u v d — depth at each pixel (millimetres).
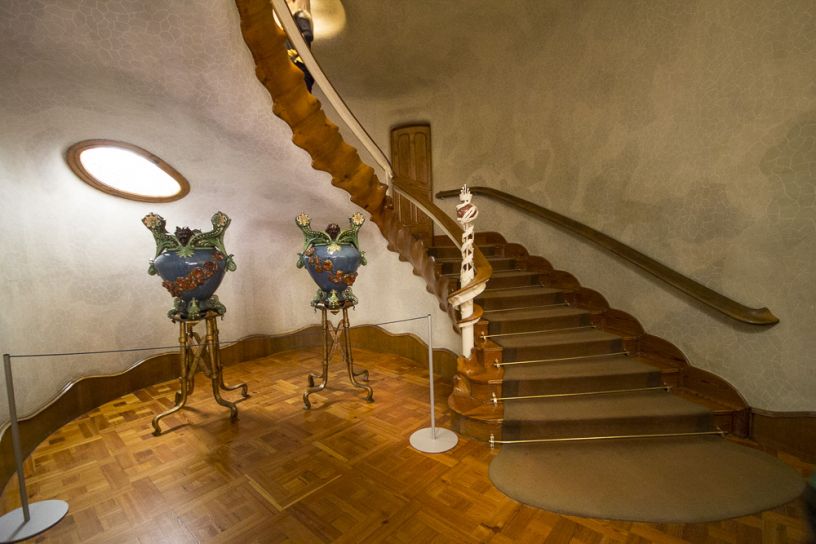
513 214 5508
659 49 3752
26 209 3424
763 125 3072
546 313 4336
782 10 2914
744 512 2375
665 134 3758
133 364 4637
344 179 3572
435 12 5070
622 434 3184
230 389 4098
